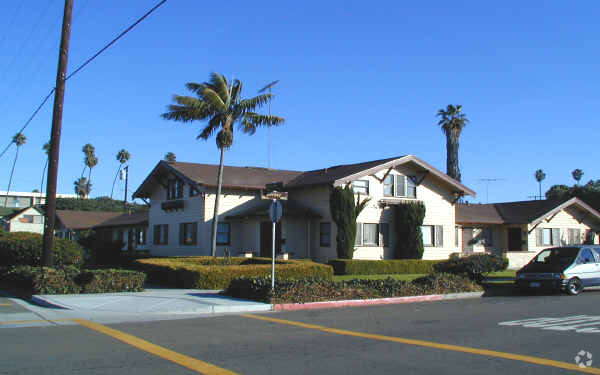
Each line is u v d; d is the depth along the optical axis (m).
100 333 9.75
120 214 51.66
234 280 15.61
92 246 34.88
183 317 12.20
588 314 12.66
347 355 7.89
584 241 36.81
